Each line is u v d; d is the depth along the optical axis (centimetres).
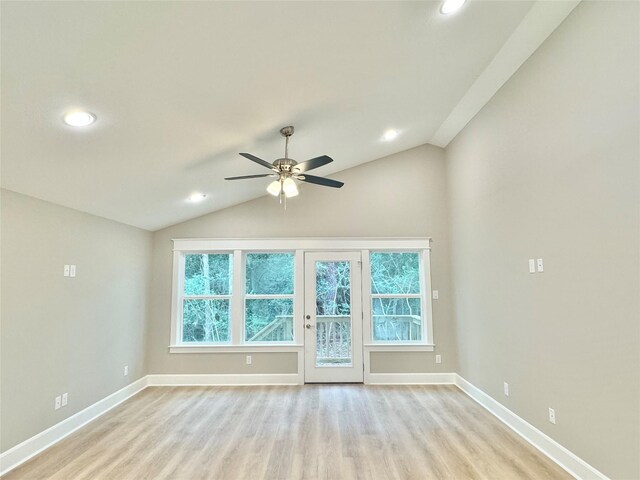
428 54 300
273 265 558
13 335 299
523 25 284
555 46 290
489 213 408
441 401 445
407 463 292
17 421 299
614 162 232
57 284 350
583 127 260
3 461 284
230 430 360
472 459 297
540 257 312
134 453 312
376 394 475
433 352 530
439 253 544
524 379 338
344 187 554
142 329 514
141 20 182
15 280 303
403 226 548
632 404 220
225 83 254
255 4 195
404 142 520
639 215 214
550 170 298
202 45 212
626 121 222
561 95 283
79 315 381
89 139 267
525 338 336
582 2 259
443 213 550
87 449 321
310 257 549
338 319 541
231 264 554
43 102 215
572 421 273
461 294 496
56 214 352
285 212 551
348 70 288
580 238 263
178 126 289
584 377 261
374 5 222
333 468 285
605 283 240
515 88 350
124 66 208
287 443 330
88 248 399
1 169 269
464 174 480
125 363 468
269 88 277
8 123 224
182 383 525
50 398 336
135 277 497
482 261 428
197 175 399
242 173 431
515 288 353
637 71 214
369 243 546
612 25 232
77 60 192
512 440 332
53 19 165
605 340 241
